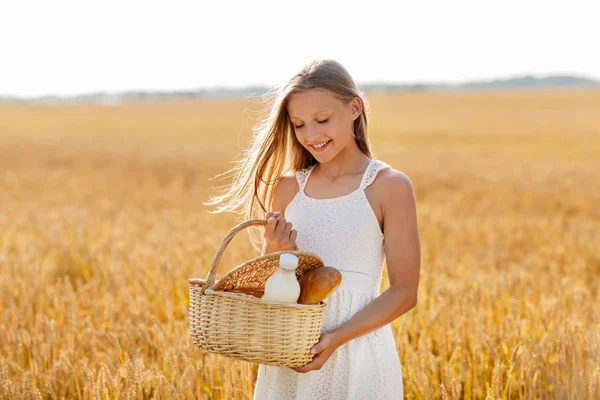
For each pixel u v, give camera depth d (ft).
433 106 311.88
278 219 10.84
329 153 11.02
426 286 24.44
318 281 10.01
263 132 12.02
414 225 11.07
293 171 12.22
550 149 125.90
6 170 88.22
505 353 17.31
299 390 11.10
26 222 40.32
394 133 171.12
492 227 42.96
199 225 40.01
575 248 35.37
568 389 14.89
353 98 11.10
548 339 17.58
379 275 11.47
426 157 108.27
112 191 65.87
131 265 27.32
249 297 9.70
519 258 34.37
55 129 196.95
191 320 10.32
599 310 20.22
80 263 29.68
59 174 81.46
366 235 11.10
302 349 9.83
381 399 10.96
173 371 15.57
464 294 21.39
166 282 24.44
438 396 15.57
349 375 10.94
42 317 19.94
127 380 14.57
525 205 56.85
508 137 155.94
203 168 91.25
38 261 28.25
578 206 57.21
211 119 251.19
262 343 9.73
